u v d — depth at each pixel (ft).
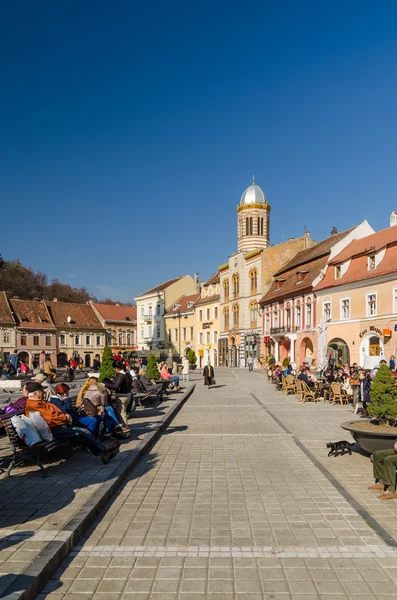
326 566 16.26
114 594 14.40
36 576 14.30
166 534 18.97
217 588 14.78
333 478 27.07
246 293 207.21
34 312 260.62
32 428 25.09
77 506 20.63
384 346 109.50
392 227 127.03
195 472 28.76
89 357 276.21
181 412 58.54
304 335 149.28
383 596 14.34
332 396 70.69
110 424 35.94
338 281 128.16
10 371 120.88
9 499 21.53
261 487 25.63
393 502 22.90
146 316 289.94
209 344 241.14
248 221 225.15
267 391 90.33
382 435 27.99
